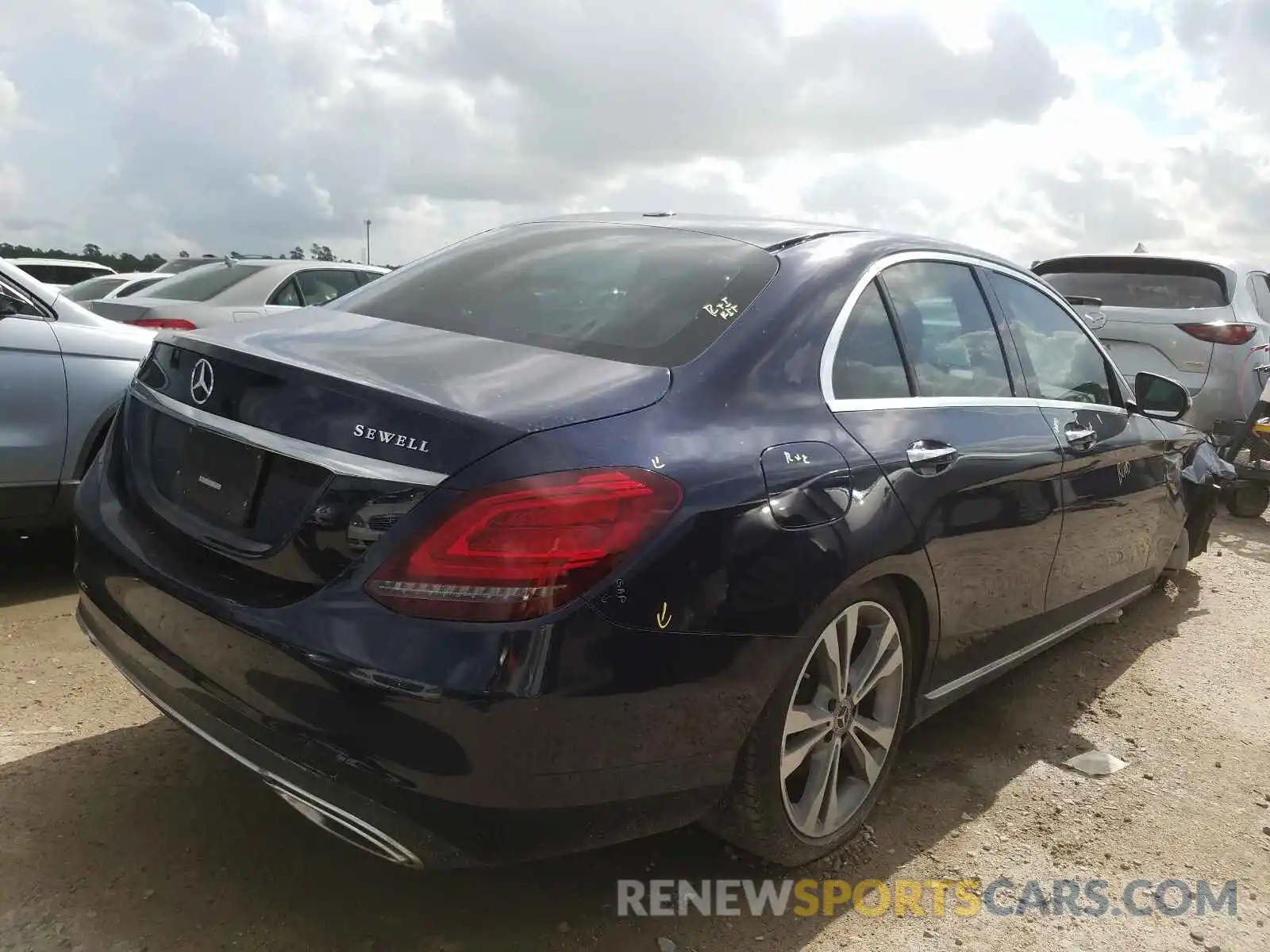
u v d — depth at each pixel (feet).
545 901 7.99
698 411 7.25
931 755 11.12
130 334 14.74
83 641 12.34
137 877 7.82
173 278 28.48
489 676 5.93
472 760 6.01
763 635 7.09
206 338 7.95
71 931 7.15
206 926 7.36
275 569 6.67
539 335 8.16
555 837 6.44
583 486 6.24
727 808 7.72
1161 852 9.55
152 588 7.30
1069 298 25.81
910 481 8.61
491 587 6.02
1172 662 14.53
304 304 28.07
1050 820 9.96
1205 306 24.27
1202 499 16.46
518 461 6.16
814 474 7.64
